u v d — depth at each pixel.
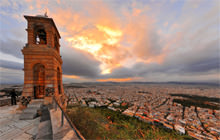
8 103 10.13
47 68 8.21
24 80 8.03
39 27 9.00
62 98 10.25
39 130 4.25
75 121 6.14
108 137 5.25
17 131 4.81
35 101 7.90
